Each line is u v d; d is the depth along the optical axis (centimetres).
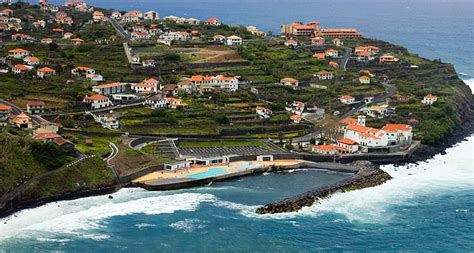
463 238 17750
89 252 15925
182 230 17625
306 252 16475
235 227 17975
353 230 18138
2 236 16662
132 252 16050
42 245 16212
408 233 18050
